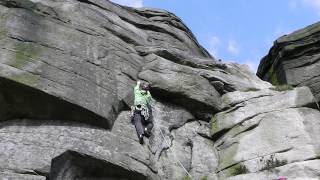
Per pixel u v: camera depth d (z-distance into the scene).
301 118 16.84
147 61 18.34
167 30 22.02
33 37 15.05
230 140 17.09
